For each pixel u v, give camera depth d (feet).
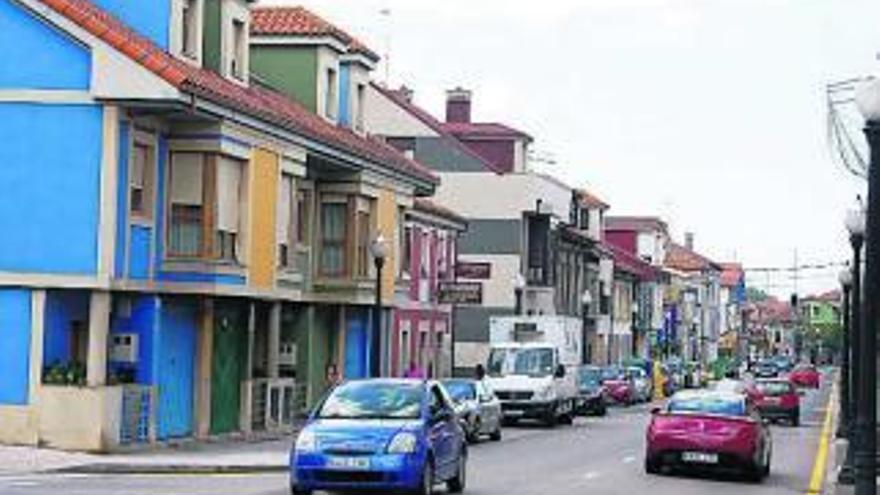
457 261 268.21
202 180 135.44
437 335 240.73
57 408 122.11
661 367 355.97
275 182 150.51
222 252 138.82
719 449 118.21
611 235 503.20
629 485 109.60
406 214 214.28
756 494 107.86
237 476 107.65
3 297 126.00
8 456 114.32
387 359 203.21
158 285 133.08
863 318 63.67
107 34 125.08
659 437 120.06
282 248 155.74
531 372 207.41
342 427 87.20
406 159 203.92
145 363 131.34
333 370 175.52
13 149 126.41
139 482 99.40
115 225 125.80
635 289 435.94
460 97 339.98
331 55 182.19
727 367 453.17
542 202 304.09
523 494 97.86
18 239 126.00
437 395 94.53
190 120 134.92
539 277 306.76
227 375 148.87
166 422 135.44
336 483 85.51
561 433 189.37
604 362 380.17
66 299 129.08
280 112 151.64
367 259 183.32
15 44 126.72
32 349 124.67
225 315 147.54
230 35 148.97
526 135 318.04
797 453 162.50
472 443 161.68
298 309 175.42
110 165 125.18
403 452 85.76
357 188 178.70
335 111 184.44
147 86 124.26
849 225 93.81
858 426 61.82
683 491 106.52
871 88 62.08
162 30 135.85
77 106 125.70
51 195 125.80
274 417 159.02
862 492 60.85
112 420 122.62
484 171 305.12
